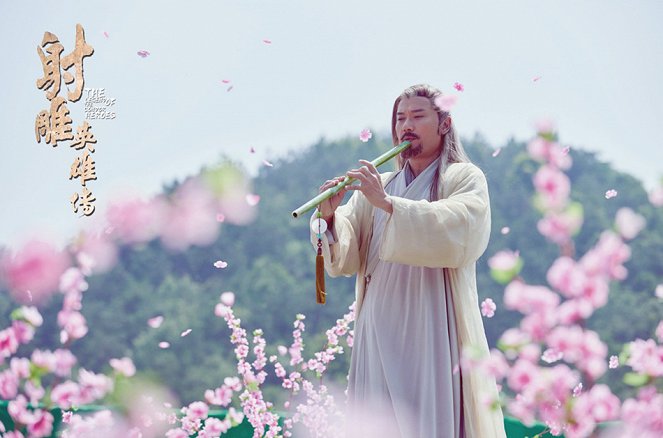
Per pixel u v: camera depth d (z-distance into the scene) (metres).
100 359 16.47
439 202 2.67
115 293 17.33
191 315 17.50
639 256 15.23
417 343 2.70
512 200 17.02
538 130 1.82
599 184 16.25
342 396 4.12
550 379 1.88
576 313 1.83
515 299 1.81
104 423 2.99
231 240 18.86
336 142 20.64
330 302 18.14
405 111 2.91
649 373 2.06
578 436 1.91
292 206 19.59
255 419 3.80
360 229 2.99
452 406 2.65
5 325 10.93
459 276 2.75
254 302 18.19
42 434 2.65
